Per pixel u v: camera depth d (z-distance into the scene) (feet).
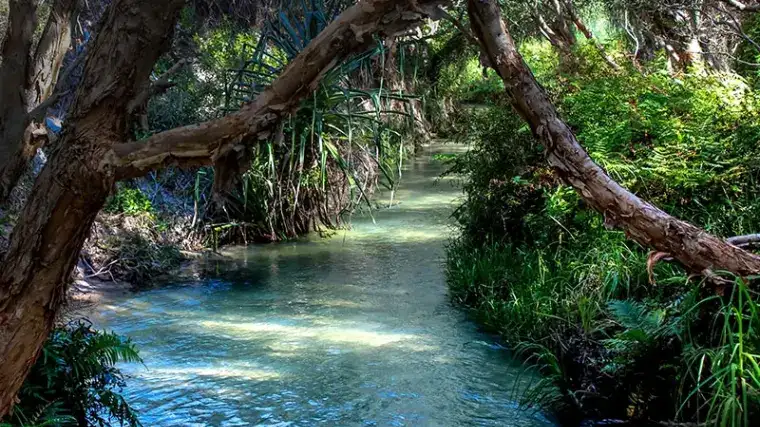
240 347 16.38
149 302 19.84
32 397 9.71
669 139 17.72
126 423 12.18
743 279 5.98
